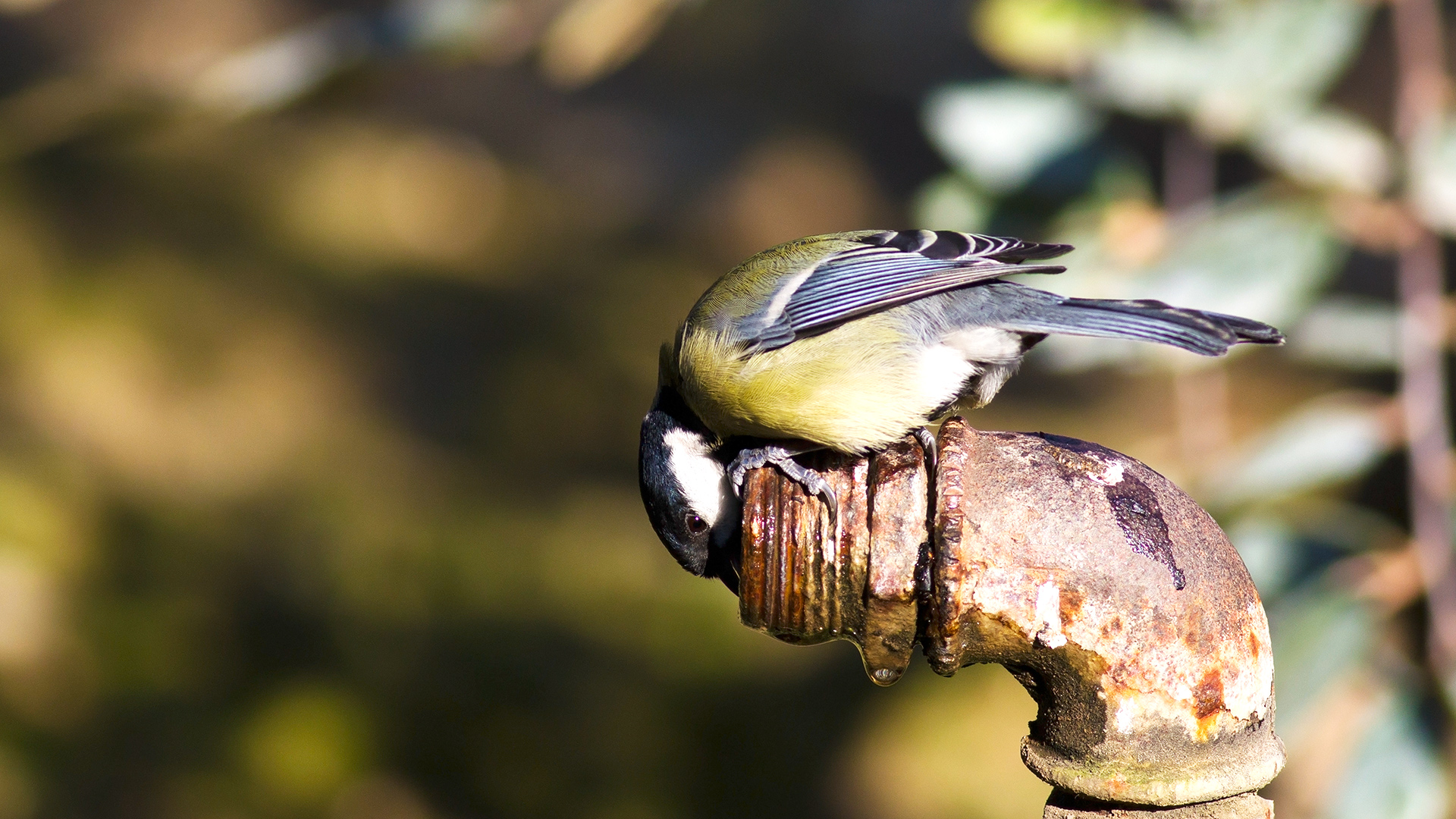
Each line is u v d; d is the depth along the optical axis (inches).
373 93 243.9
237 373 598.9
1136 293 216.4
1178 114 230.4
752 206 792.9
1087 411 610.9
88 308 590.9
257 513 543.5
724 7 866.1
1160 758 155.4
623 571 552.4
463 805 472.4
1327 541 217.9
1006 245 214.7
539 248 735.1
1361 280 427.5
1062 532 155.0
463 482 585.6
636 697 506.0
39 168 637.3
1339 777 208.2
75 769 453.7
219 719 481.7
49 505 509.0
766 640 531.8
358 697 493.7
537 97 836.6
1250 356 564.1
